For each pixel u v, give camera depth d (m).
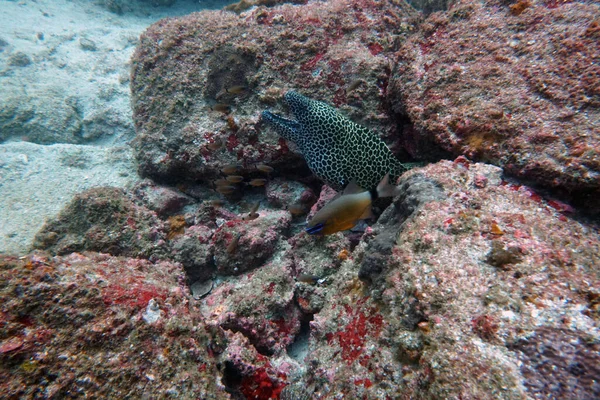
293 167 0.89
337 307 0.63
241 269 0.80
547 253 0.46
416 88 0.71
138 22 2.57
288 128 0.79
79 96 1.52
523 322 0.38
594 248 0.48
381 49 0.89
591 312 0.38
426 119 0.68
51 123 1.37
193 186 0.97
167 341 0.50
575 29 0.62
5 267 0.49
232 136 0.88
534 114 0.59
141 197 0.94
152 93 0.98
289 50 0.89
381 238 0.59
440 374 0.38
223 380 0.58
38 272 0.49
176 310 0.54
